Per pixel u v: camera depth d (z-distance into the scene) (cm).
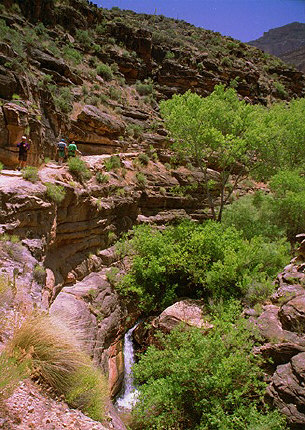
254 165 2112
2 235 761
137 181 1912
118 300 1303
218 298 1174
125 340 1260
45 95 1839
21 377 343
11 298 536
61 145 1578
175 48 3803
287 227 1808
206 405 707
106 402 464
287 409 630
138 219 1812
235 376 732
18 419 305
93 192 1406
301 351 707
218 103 1905
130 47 3447
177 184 2197
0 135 1304
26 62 1908
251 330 805
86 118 2094
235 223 1891
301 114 2273
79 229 1249
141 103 2975
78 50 2966
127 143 2330
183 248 1424
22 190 902
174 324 1087
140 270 1409
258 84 4181
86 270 1268
